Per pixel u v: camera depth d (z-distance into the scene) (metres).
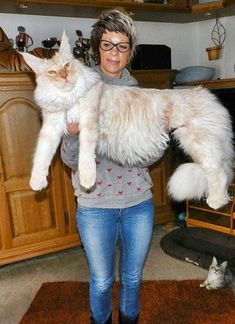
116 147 1.25
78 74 1.12
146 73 2.68
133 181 1.30
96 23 1.30
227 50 3.36
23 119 2.33
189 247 2.65
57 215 2.56
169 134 1.31
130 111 1.23
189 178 1.28
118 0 2.65
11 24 2.71
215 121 1.28
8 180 2.37
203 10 2.96
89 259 1.31
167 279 2.30
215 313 1.93
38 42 2.83
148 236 1.36
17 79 2.26
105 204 1.26
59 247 2.61
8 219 2.41
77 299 2.13
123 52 1.29
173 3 2.88
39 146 1.22
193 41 3.60
